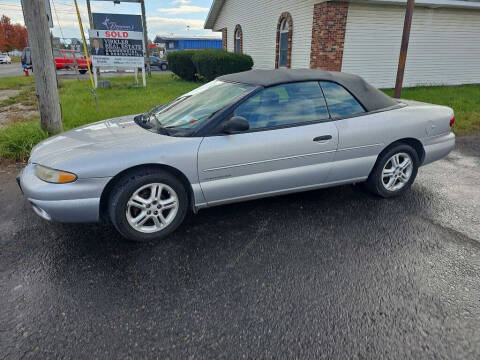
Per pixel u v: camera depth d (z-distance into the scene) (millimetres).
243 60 16312
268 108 3324
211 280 2627
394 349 2014
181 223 3463
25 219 3547
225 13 21422
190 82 17156
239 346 2039
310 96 3486
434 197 4082
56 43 27359
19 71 29188
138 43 13578
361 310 2312
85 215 2926
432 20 12844
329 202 3939
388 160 3859
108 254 2957
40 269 2748
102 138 3217
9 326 2176
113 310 2318
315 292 2492
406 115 3852
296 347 2029
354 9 11750
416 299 2416
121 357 1966
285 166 3396
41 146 3375
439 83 13961
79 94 11500
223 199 3316
